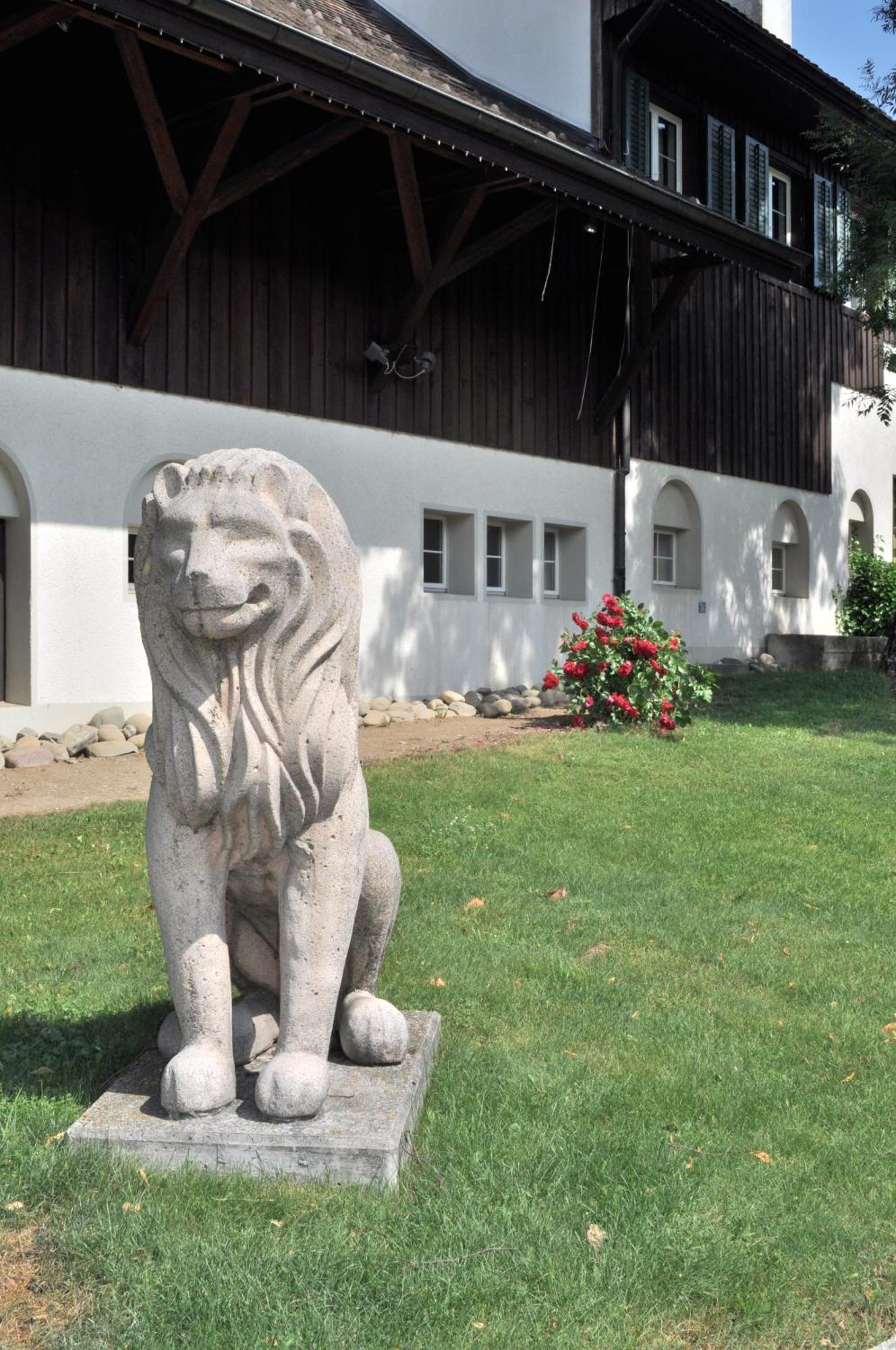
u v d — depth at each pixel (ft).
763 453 62.44
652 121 55.62
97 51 33.45
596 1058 13.91
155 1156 10.38
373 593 43.50
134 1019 14.34
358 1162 10.23
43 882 20.83
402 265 44.37
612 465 53.31
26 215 33.83
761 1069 13.76
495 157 36.42
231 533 9.71
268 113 37.86
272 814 10.23
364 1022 11.82
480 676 47.34
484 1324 8.71
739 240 47.52
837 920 20.18
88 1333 8.43
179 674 10.14
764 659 60.49
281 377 40.29
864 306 50.14
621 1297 9.05
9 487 34.19
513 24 52.85
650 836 25.39
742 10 67.36
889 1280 9.54
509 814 26.50
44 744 33.32
